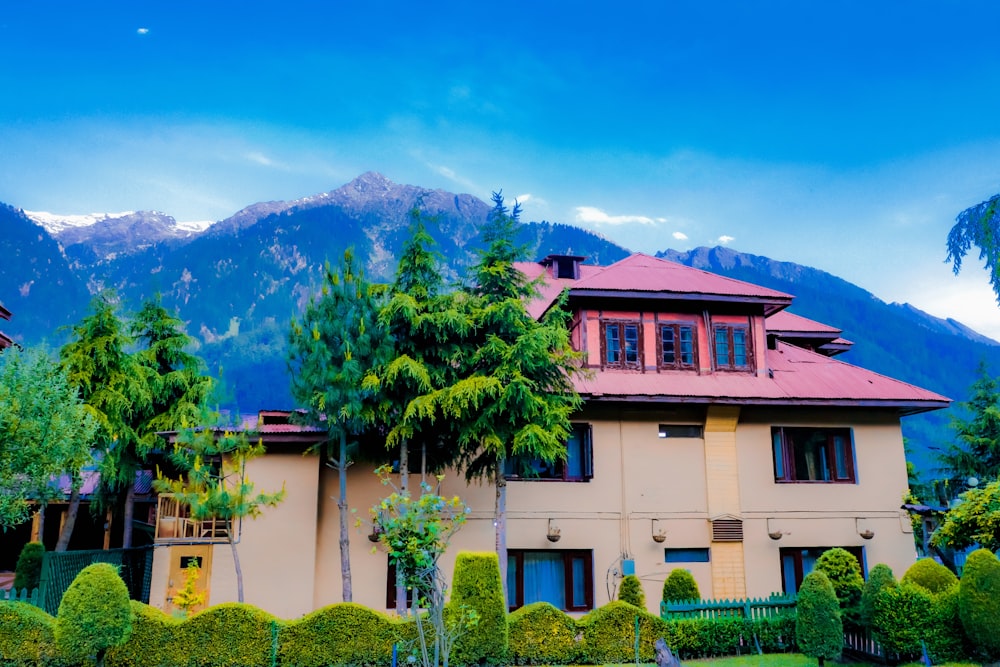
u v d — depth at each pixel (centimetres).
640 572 2044
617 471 2100
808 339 2806
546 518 2036
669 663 1343
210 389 2319
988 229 1480
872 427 2258
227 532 1752
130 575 2061
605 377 2159
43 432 1543
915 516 2192
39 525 2469
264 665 1384
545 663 1491
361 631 1424
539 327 1816
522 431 1727
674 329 2267
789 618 1691
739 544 2097
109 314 2106
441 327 1812
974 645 1510
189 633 1388
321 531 1933
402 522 1288
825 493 2178
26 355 1642
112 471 1995
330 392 1695
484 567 1475
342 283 1809
